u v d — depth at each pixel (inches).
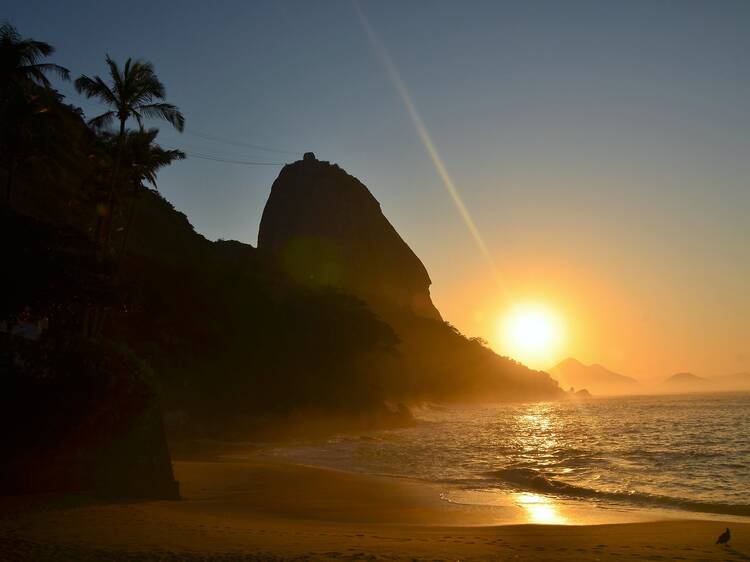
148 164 1573.6
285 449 1888.5
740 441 2001.7
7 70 1253.7
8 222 766.5
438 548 525.7
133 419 801.6
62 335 797.9
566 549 539.8
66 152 2453.2
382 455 1692.9
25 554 441.7
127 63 1430.9
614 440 2126.0
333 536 588.1
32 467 740.0
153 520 617.6
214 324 2760.8
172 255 3703.3
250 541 530.0
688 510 883.4
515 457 1601.9
